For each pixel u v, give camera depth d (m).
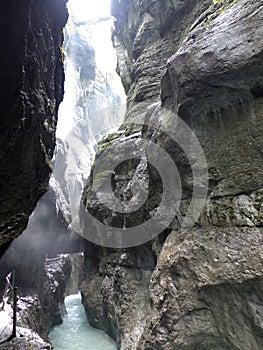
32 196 6.28
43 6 4.81
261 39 5.12
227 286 5.13
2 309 9.17
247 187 5.64
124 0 17.69
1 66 3.73
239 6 5.93
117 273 10.62
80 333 13.27
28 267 12.69
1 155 4.48
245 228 5.43
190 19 12.09
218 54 5.68
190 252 5.95
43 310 13.14
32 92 4.76
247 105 5.70
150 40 14.92
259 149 5.53
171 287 6.14
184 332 5.75
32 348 6.70
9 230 6.56
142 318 8.60
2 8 3.40
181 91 6.38
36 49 4.72
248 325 4.95
